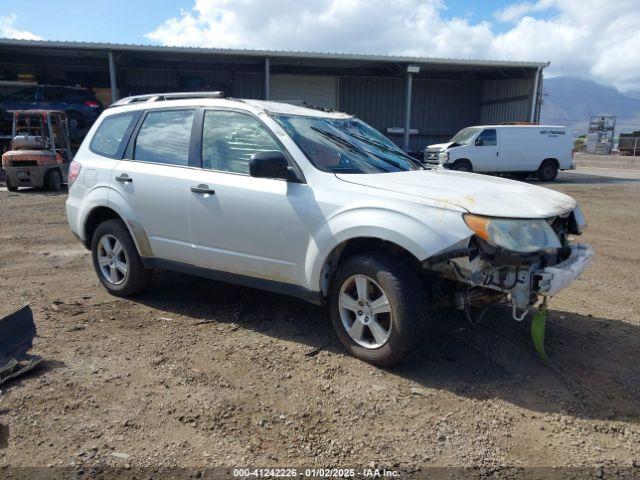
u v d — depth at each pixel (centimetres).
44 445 282
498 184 414
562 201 399
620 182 2016
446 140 3002
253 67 2552
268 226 408
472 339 428
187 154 468
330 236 375
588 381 363
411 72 2361
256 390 342
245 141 436
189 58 2302
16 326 378
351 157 435
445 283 379
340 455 279
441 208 346
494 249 335
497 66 2417
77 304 501
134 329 441
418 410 323
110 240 525
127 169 498
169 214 466
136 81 2566
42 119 1617
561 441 295
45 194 1425
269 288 422
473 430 304
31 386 340
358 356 383
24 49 2078
